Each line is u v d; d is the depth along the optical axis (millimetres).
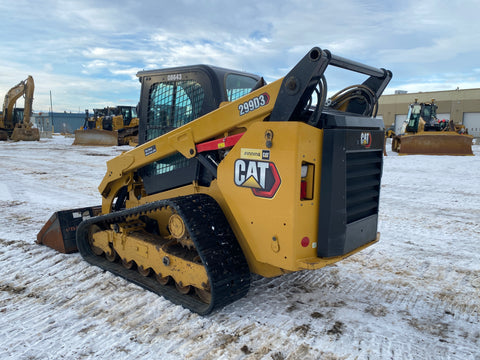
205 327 2727
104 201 4246
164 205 3064
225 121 2873
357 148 2701
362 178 2912
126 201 4129
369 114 3195
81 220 4527
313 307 3070
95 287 3445
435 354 2439
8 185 9266
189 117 3379
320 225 2621
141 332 2668
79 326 2758
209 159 3082
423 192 8398
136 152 3666
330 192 2543
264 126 2559
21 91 26656
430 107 19719
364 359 2369
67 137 38344
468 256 4344
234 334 2633
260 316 2898
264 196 2613
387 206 7016
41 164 13578
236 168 2791
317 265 2512
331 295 3307
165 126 3584
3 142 25781
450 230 5438
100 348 2473
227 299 2775
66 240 4352
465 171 11625
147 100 3727
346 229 2691
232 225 2963
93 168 12602
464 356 2422
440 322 2865
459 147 16734
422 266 4031
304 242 2574
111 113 27203
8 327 2748
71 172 11641
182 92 3424
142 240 3475
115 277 3668
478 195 8031
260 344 2518
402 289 3457
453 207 6926
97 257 4164
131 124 23969
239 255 2850
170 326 2744
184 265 3025
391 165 13188
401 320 2885
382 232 5332
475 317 2951
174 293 3205
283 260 2570
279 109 2504
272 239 2609
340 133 2523
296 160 2400
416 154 17297
